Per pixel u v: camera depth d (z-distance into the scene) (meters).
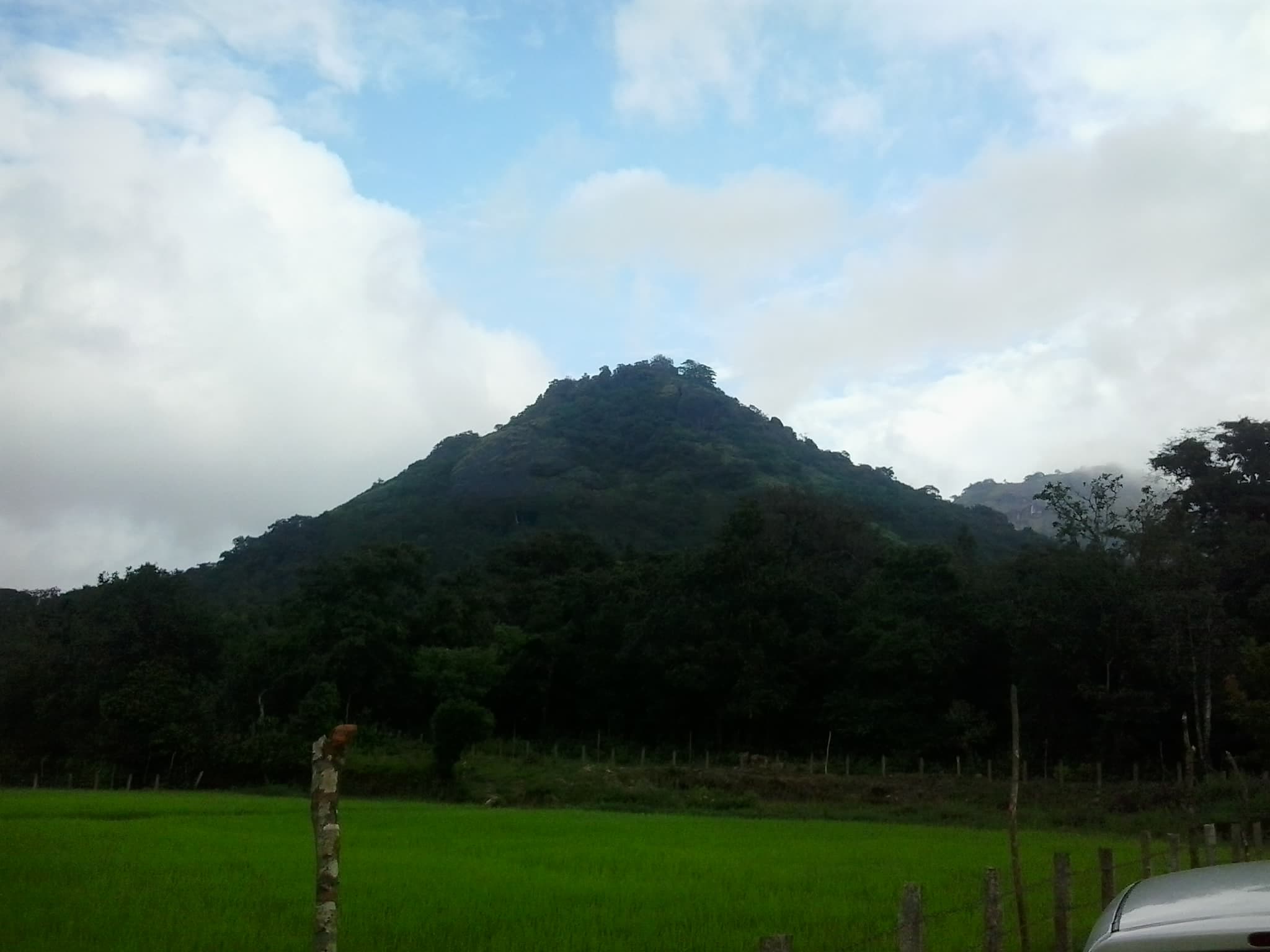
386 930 15.90
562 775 57.12
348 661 64.25
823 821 45.19
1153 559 54.06
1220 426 65.44
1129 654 53.69
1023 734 57.22
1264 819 37.72
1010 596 60.28
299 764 58.28
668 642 66.38
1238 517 60.12
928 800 49.31
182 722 61.62
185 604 69.38
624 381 176.88
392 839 30.53
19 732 68.69
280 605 82.88
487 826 35.69
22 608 92.69
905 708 59.84
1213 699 50.62
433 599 71.12
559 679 73.62
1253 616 53.22
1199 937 4.91
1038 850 29.09
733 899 18.92
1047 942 15.38
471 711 55.47
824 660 64.38
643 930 16.02
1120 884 21.00
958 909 15.59
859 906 18.20
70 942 14.84
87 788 60.59
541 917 17.02
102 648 66.50
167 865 22.91
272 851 25.91
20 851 25.19
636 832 33.88
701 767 59.25
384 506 142.62
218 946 14.72
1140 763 53.25
